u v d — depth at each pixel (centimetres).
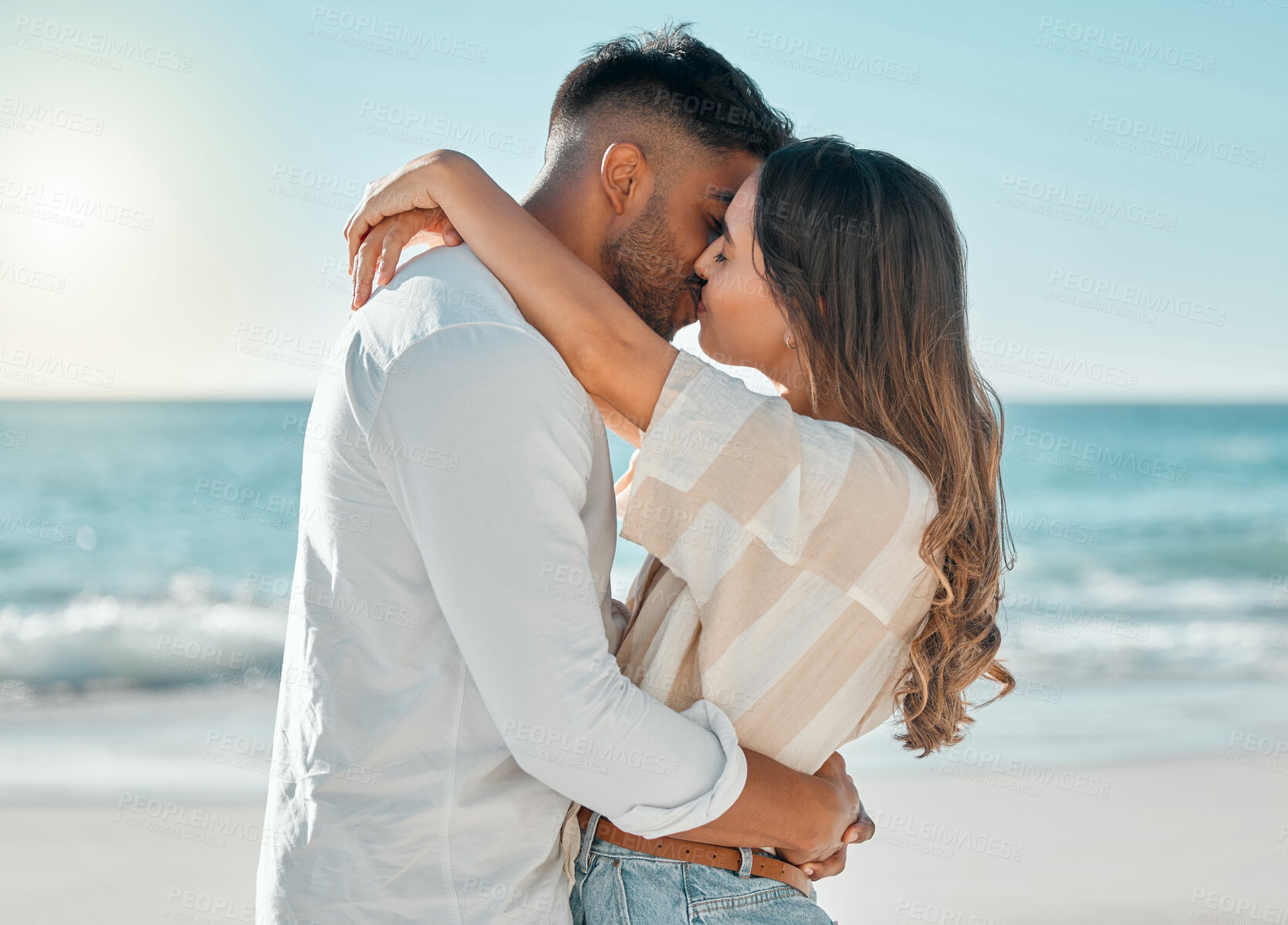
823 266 148
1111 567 1595
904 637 147
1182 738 766
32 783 627
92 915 439
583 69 166
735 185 167
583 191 161
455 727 121
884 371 147
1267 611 1342
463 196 137
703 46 168
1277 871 507
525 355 117
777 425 135
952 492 145
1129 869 506
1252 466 2311
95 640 1121
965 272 159
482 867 121
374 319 127
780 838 133
